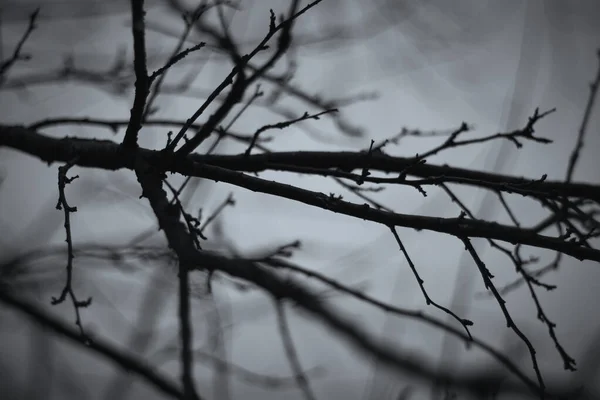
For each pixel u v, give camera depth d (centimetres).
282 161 246
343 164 248
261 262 238
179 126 286
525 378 271
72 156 252
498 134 229
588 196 244
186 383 260
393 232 174
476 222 194
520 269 209
